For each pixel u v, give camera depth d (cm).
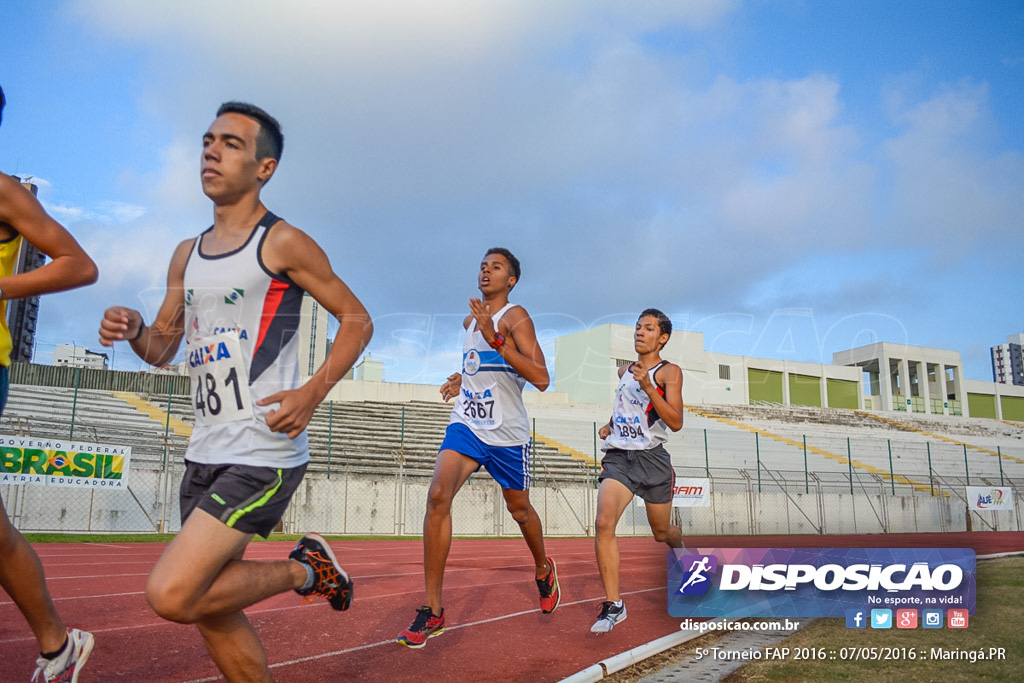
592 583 634
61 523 1270
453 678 301
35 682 275
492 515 1688
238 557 203
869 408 4100
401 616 441
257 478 199
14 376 1531
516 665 324
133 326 212
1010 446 3309
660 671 314
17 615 396
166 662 315
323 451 1739
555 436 2245
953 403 4391
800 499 2067
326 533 1524
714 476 2164
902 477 2488
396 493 1598
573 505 1795
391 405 2205
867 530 2142
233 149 208
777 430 2842
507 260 384
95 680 284
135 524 1330
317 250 213
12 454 1216
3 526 228
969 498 2350
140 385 1548
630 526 1825
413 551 1044
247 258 207
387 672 309
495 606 486
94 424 1418
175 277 227
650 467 432
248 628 210
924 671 308
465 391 376
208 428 208
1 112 242
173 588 179
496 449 366
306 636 374
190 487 210
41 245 227
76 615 419
